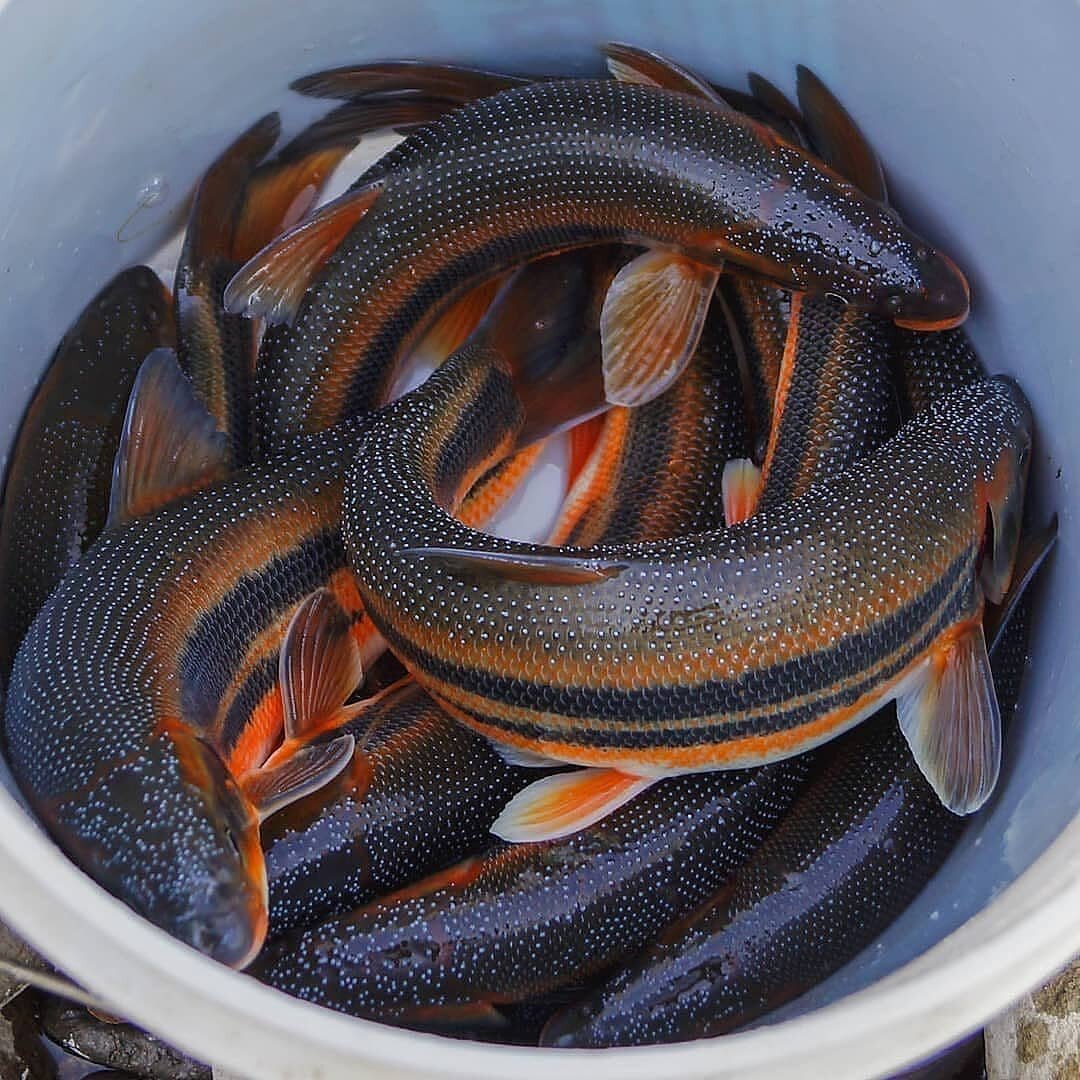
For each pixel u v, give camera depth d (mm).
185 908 367
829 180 433
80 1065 453
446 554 388
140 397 425
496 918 407
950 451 415
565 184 445
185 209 481
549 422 461
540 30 466
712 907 416
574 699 394
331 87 475
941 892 401
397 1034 310
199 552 419
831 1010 318
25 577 449
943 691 412
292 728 418
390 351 470
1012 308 430
